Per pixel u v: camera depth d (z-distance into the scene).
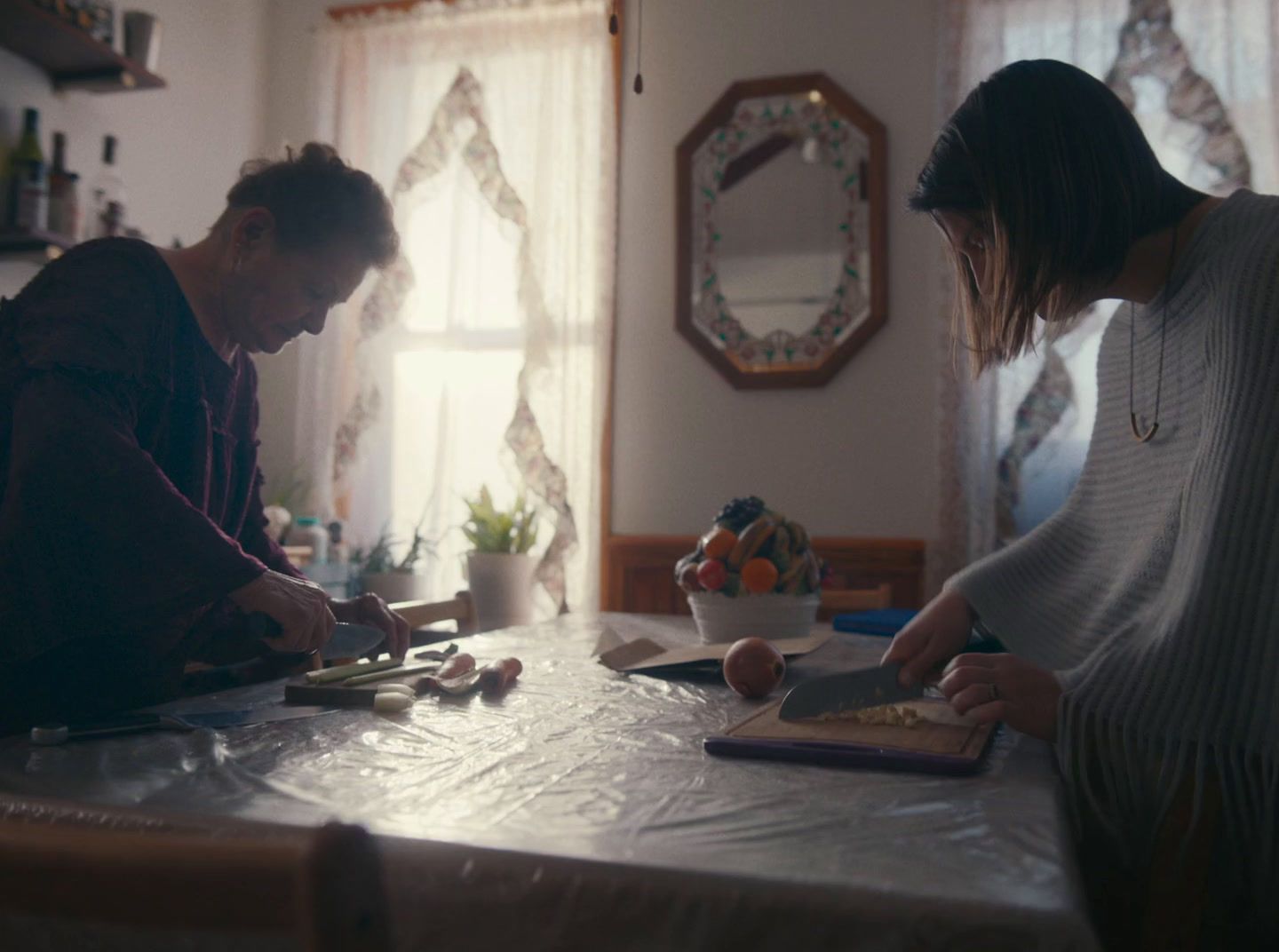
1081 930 0.43
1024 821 0.58
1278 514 0.71
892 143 3.24
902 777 0.70
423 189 3.55
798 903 0.46
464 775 0.69
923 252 3.20
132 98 3.27
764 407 3.31
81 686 1.04
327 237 1.17
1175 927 0.69
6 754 0.75
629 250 3.45
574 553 3.31
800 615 1.47
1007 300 0.84
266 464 3.72
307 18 3.86
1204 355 0.82
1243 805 0.68
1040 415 2.97
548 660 1.31
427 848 0.53
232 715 0.90
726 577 1.44
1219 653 0.70
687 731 0.86
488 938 0.51
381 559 3.33
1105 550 1.02
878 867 0.50
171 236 3.44
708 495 3.34
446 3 3.57
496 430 3.49
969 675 0.78
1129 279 0.90
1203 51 2.90
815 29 3.33
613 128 3.41
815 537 3.22
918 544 3.10
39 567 0.90
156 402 1.10
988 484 2.98
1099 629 0.92
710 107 3.40
